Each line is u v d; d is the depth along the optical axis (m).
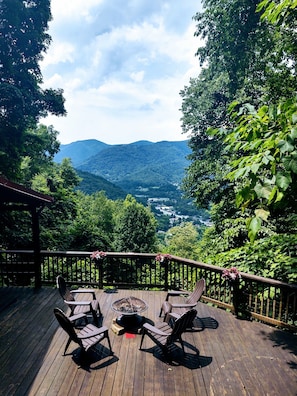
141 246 21.16
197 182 13.59
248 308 5.10
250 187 2.24
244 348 4.13
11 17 10.14
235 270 4.95
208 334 4.52
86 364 3.70
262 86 10.34
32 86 11.55
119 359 3.83
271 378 3.48
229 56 10.73
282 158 2.08
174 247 31.23
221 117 13.10
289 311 4.71
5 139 10.31
